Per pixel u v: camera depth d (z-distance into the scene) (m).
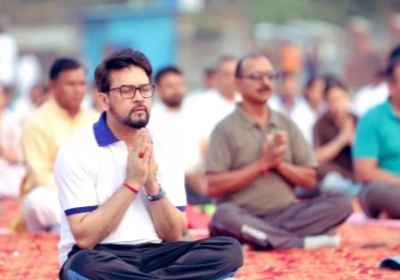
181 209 10.81
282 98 28.78
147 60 10.53
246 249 14.65
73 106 16.45
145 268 10.47
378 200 17.25
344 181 22.36
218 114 21.95
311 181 15.16
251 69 14.90
